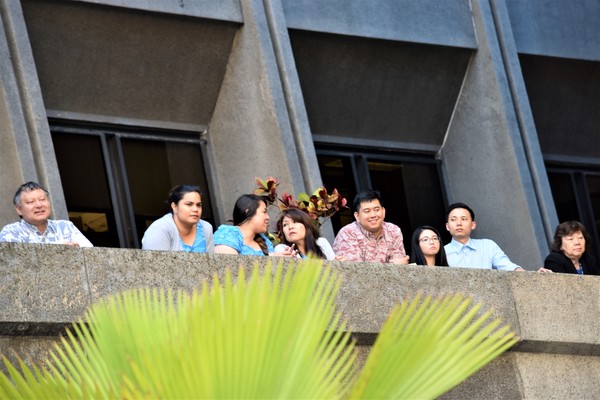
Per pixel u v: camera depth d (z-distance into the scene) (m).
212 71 32.38
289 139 31.56
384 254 24.14
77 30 30.06
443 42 35.81
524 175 35.56
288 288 10.15
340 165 34.88
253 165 31.92
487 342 10.72
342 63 34.59
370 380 10.07
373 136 35.66
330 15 33.88
